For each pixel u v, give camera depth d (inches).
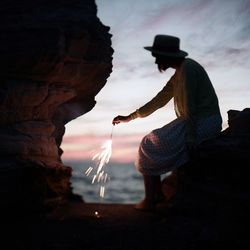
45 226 170.2
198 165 176.7
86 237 153.6
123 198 1417.3
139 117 204.8
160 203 190.5
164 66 185.5
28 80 196.9
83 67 215.6
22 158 189.9
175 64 185.0
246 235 146.5
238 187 163.3
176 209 172.9
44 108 210.8
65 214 192.1
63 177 212.7
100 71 228.8
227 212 157.2
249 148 168.1
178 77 185.9
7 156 185.2
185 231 156.6
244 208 154.6
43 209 191.3
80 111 251.4
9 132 191.5
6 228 166.2
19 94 191.8
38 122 208.5
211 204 164.7
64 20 193.8
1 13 185.5
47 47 185.6
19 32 185.6
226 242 143.4
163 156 179.5
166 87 201.2
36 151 199.2
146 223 173.5
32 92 196.5
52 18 191.9
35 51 185.0
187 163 181.3
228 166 168.4
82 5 205.6
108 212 195.5
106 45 222.7
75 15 199.0
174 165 179.5
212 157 171.9
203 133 179.8
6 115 190.2
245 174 163.8
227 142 174.7
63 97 216.4
